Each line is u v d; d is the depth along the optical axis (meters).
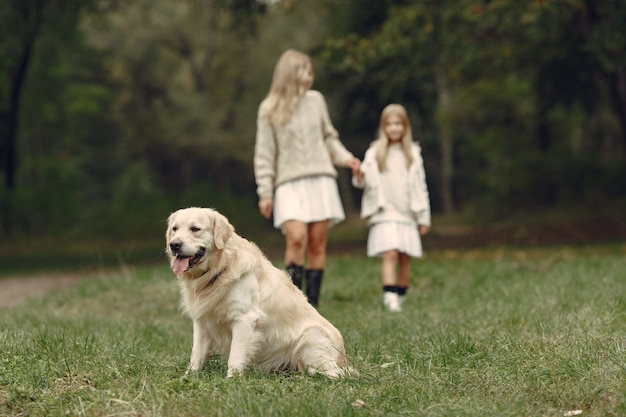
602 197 29.73
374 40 18.64
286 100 7.86
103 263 17.50
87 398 3.99
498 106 34.72
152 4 41.47
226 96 47.06
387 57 18.86
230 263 4.69
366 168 8.52
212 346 4.90
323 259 8.11
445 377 4.53
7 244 23.64
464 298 8.62
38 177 32.50
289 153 7.85
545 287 8.70
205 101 45.25
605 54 18.95
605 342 5.01
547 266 11.63
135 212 29.34
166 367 4.93
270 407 3.84
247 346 4.65
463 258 14.35
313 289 8.09
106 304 9.77
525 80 27.19
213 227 4.68
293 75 7.90
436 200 50.16
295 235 7.74
